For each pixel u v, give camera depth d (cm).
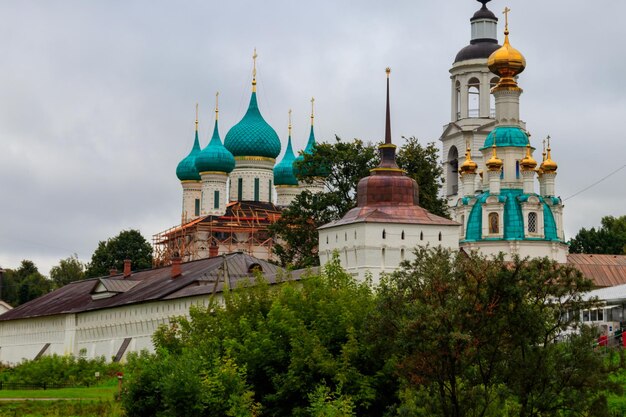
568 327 7419
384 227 11675
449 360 6900
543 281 7019
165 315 14725
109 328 16325
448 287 7044
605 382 6869
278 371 8838
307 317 9094
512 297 6906
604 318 12112
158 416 8738
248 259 15388
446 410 6844
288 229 16100
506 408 7044
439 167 15900
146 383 9000
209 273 15000
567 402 6769
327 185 16162
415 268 7362
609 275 17500
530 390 6862
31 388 12231
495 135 17750
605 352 8294
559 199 17788
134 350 15450
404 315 7038
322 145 16062
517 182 17475
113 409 9488
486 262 7125
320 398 8112
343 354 8450
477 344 6894
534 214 17125
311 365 8488
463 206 17650
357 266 11712
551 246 17038
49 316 17950
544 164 17775
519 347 6944
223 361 8900
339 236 12050
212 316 9775
